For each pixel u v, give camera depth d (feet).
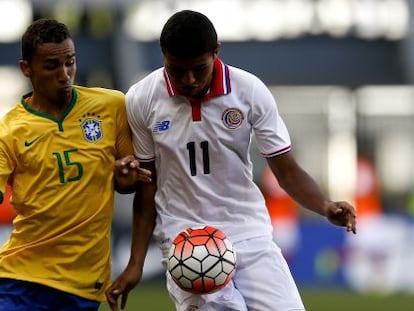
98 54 194.18
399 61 205.36
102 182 66.03
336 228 171.83
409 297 161.58
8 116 65.98
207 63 62.08
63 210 65.05
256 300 66.69
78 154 65.36
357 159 207.00
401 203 203.31
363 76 206.90
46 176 64.95
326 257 171.94
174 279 64.90
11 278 66.03
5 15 199.52
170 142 66.13
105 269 67.21
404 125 207.00
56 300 66.13
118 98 67.46
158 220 68.85
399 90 207.00
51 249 65.67
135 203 69.46
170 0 196.03
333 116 208.23
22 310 65.92
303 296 160.45
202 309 66.74
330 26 204.13
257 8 203.00
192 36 60.80
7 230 167.22
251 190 67.92
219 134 65.72
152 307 144.87
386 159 206.59
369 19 203.62
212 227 65.51
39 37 63.26
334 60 207.00
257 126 66.59
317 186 67.56
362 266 170.91
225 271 64.13
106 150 66.13
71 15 189.98
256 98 66.08
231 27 203.51
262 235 67.77
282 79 207.62
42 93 65.00
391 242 170.60
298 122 208.74
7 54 201.36
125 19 191.21
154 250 172.24
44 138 65.10
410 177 205.16
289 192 68.28
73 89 66.59
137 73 195.21
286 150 66.85
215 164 66.33
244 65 205.98
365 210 172.65
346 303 152.76
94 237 65.98
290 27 204.33
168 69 62.54
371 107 207.62
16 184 65.57
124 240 173.58
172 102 65.82
